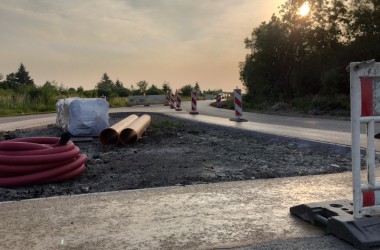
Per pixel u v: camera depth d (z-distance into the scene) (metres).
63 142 7.12
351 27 32.25
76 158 7.38
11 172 6.54
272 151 9.71
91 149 11.03
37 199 5.25
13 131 16.36
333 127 15.70
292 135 12.29
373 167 3.79
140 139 13.00
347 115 24.39
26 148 6.89
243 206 4.74
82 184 6.71
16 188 6.49
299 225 4.07
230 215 4.41
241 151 9.73
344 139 11.18
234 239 3.71
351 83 3.72
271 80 42.34
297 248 3.49
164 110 32.53
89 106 13.95
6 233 3.97
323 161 8.16
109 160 8.98
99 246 3.59
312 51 36.44
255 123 18.11
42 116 27.92
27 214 4.58
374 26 29.80
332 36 34.44
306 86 37.16
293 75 37.81
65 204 4.96
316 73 35.09
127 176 7.10
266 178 6.57
